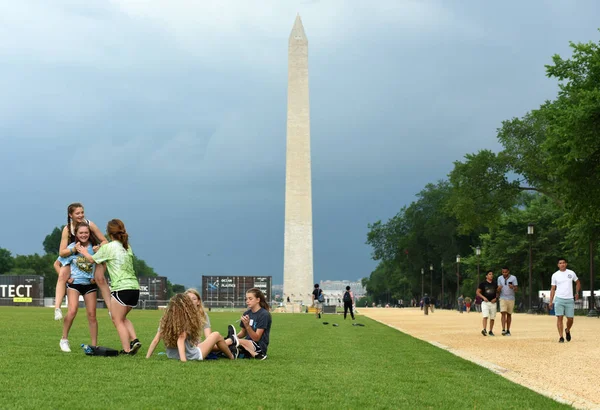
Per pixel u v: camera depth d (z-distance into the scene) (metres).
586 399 12.63
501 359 19.86
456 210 81.75
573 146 47.16
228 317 56.41
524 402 11.59
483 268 112.69
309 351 20.41
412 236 137.12
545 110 53.09
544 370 17.11
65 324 17.56
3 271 173.88
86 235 17.45
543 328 38.62
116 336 23.95
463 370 16.33
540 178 79.00
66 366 14.26
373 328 38.22
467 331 35.97
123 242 17.16
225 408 9.97
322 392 11.81
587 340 28.28
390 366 16.73
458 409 10.65
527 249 98.88
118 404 10.06
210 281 102.50
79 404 10.01
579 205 51.78
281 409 10.08
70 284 17.39
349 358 18.52
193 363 15.16
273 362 16.38
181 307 15.61
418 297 167.00
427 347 23.42
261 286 102.56
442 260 134.88
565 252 92.94
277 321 48.84
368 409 10.34
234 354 16.58
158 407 9.89
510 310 31.72
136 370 13.74
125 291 16.86
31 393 10.86
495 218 82.06
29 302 102.19
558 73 52.41
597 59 48.84
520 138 79.25
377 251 146.12
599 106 45.72
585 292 93.50
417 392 12.30
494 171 80.19
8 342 20.61
